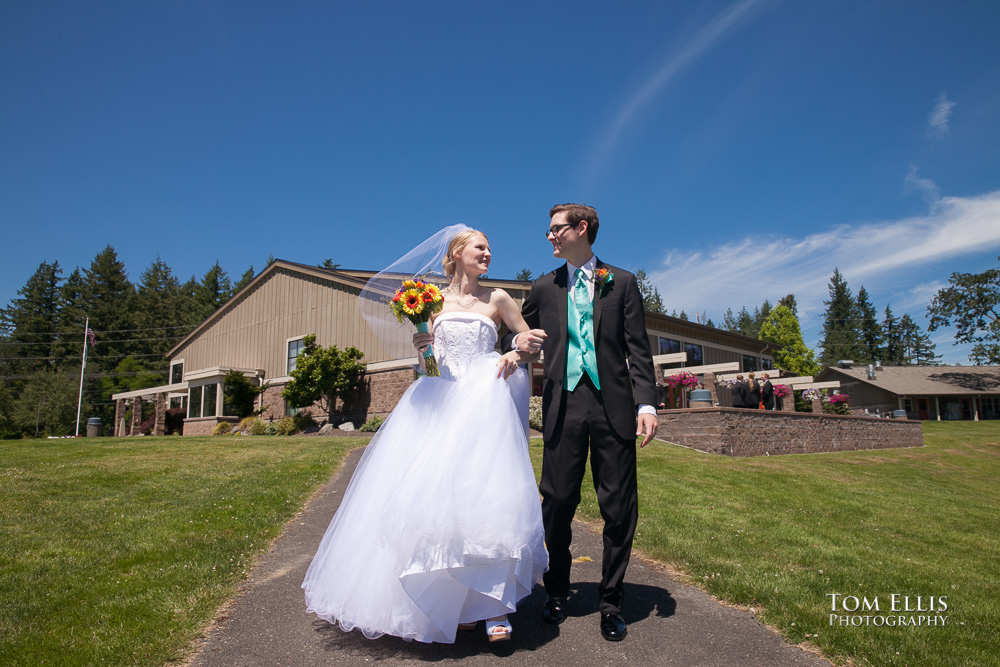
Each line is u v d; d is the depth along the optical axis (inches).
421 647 98.7
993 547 199.5
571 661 93.8
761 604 119.3
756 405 585.6
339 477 279.9
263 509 201.8
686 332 966.4
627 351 111.4
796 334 1916.8
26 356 2018.9
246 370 828.6
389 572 96.7
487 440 98.6
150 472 285.4
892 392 1610.5
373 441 113.3
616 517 104.0
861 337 3206.2
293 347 782.5
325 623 108.3
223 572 133.3
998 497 367.6
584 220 113.3
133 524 181.0
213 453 374.9
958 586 140.9
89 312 2098.9
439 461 97.9
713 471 318.0
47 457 345.4
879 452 576.1
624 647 98.9
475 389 105.6
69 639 99.3
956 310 1637.6
